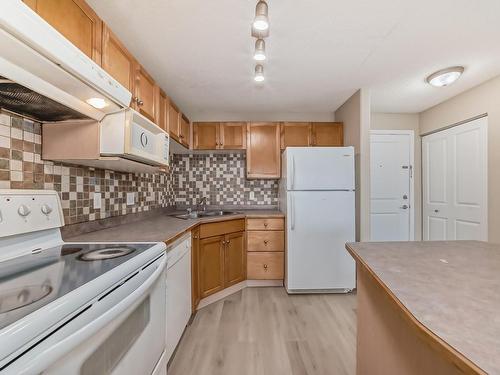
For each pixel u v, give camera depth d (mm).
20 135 1215
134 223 2143
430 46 1920
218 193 3492
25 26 734
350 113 2932
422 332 516
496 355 433
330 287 2701
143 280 1046
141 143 1555
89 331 689
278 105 3158
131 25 1629
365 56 2053
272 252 2918
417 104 3262
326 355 1726
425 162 3529
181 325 1784
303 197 2705
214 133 3199
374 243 1359
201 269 2373
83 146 1360
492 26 1686
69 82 1023
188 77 2377
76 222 1564
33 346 548
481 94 2668
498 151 2525
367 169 2695
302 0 1428
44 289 714
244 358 1694
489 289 734
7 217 1015
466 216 2945
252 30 1524
